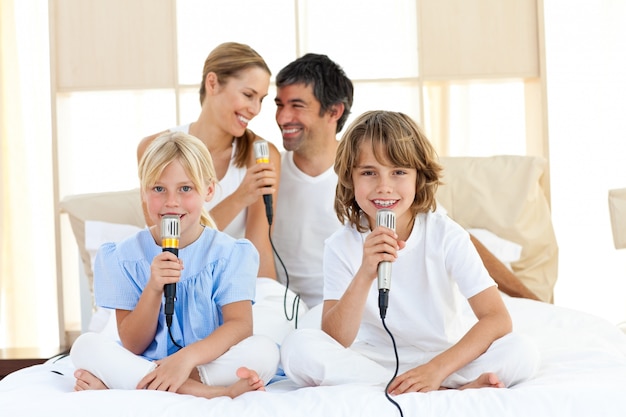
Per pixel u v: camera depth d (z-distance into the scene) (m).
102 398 1.82
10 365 3.31
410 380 1.94
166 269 2.07
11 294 4.28
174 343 2.19
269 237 3.00
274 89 3.87
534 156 3.65
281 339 2.53
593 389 1.78
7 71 4.22
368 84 3.79
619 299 4.42
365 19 3.83
